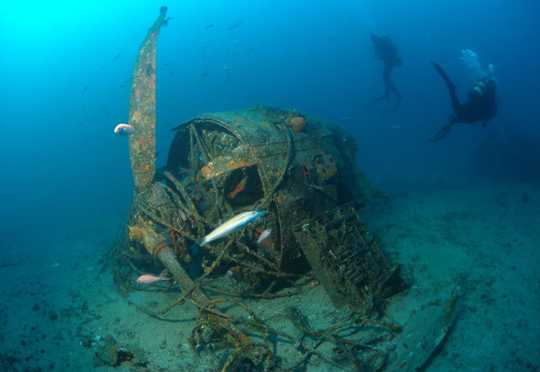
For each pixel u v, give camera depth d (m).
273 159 4.62
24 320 5.19
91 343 4.37
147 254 5.29
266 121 5.27
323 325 4.05
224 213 4.95
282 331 4.07
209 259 5.33
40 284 6.68
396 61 19.00
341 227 4.67
